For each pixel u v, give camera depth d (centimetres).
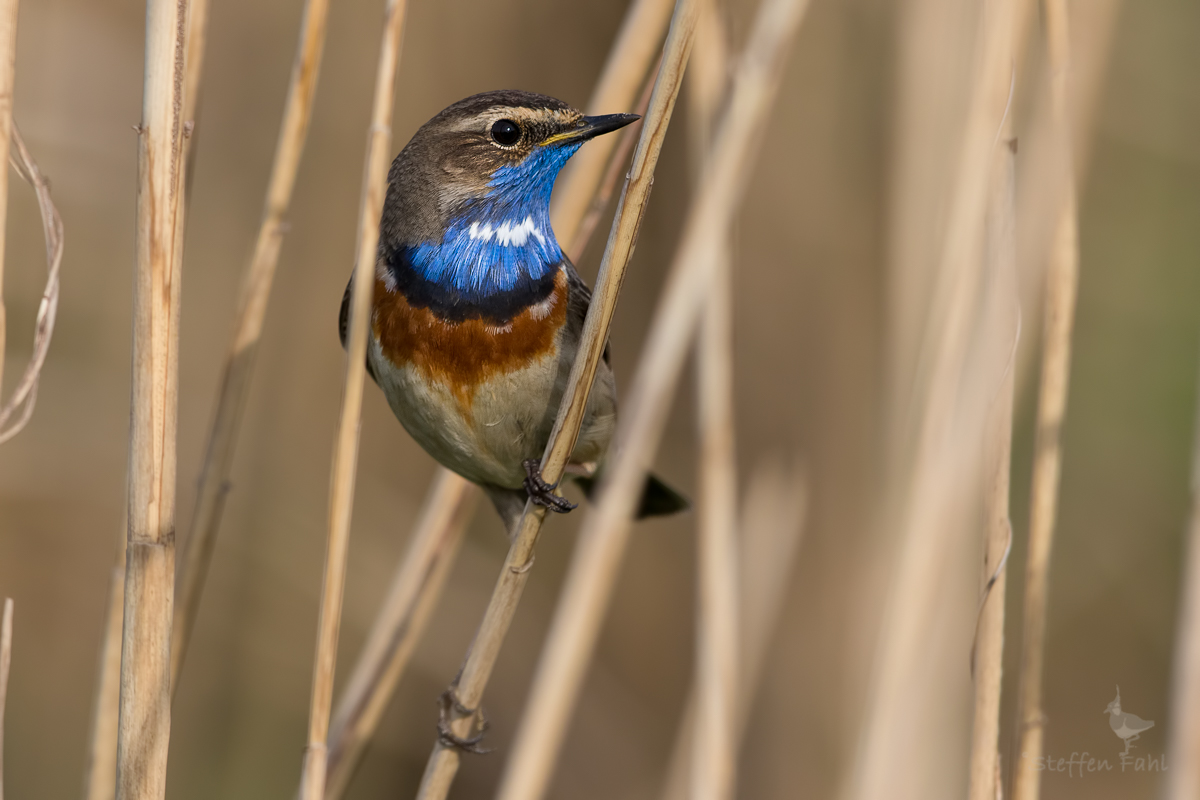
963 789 773
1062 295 676
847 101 1145
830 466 1127
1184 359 1241
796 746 1098
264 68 1246
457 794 1236
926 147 807
